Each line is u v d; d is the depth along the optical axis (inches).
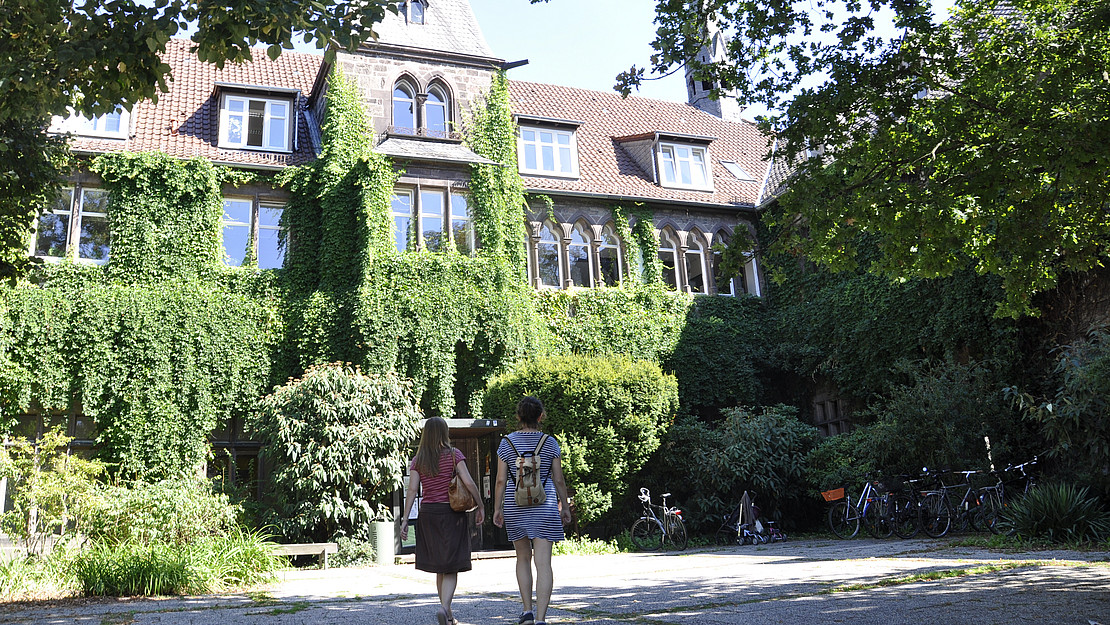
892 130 358.0
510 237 858.1
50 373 690.2
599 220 938.7
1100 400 507.2
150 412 709.9
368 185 786.8
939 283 755.4
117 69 265.7
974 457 633.6
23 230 458.6
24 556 405.1
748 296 968.3
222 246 787.4
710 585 331.3
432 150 848.9
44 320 695.7
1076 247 381.1
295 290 787.4
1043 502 460.4
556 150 956.0
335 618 266.2
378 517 649.6
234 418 762.2
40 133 437.4
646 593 313.4
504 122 900.6
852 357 848.9
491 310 807.7
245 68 942.4
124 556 376.5
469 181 860.6
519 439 233.6
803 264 935.7
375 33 265.7
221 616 278.8
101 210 765.3
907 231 346.0
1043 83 334.6
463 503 230.8
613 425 709.3
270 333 769.6
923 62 358.3
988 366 694.5
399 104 872.9
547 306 874.1
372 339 754.8
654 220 962.1
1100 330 553.3
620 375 716.7
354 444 642.2
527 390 713.0
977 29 376.2
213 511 546.6
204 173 778.2
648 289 922.1
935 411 640.4
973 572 324.5
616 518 741.3
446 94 895.1
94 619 278.7
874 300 824.9
